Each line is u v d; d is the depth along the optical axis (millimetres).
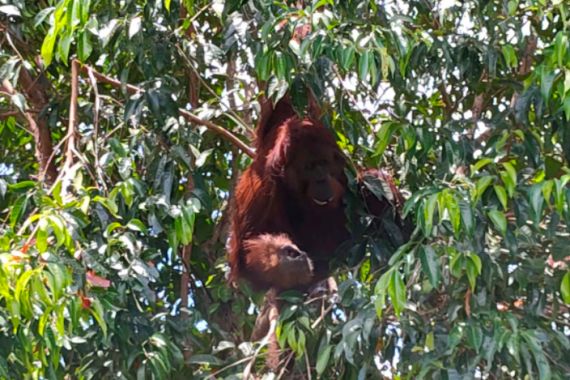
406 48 6984
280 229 9703
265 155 9633
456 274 6453
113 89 9844
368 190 8820
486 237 7055
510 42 8383
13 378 6832
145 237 8602
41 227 6020
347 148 9680
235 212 9648
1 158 10773
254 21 8070
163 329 8000
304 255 9031
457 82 8484
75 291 6328
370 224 8445
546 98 6441
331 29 7035
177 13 8250
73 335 7438
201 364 8719
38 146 9391
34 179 9555
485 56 7723
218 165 10445
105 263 7168
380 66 7145
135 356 7418
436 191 6477
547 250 7438
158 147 8281
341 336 7582
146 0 8156
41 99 9680
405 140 7246
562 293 6469
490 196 6578
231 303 9750
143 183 7586
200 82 9312
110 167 8242
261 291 9352
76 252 6625
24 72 9578
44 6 9477
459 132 7574
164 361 7410
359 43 6941
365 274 8930
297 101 7910
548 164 6953
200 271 10125
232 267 9492
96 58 9555
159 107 7969
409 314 7043
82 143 8211
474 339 6395
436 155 7840
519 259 7086
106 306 6746
